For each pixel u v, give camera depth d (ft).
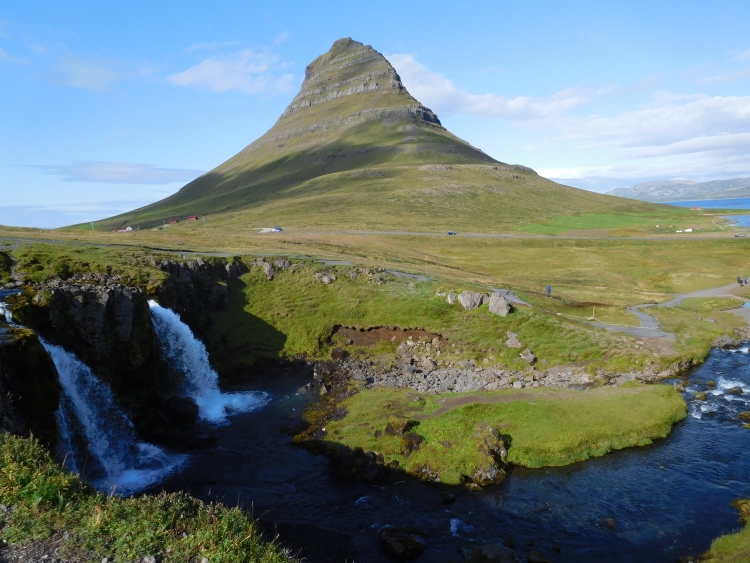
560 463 110.83
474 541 86.22
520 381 161.07
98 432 117.60
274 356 186.70
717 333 212.64
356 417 133.28
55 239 247.91
